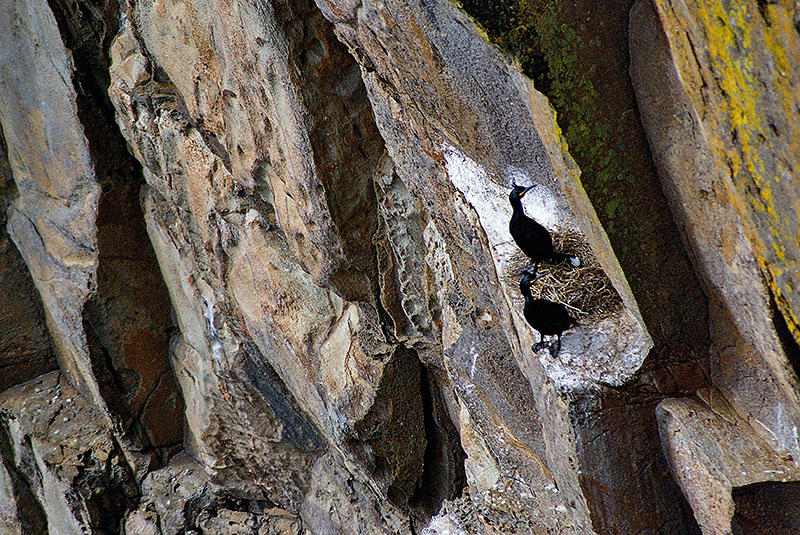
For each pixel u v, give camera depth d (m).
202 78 53.34
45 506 71.62
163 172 55.03
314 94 52.38
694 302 50.56
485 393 52.44
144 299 64.56
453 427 54.19
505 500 52.56
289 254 54.16
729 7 48.88
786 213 49.16
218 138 53.66
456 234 51.91
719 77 49.16
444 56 50.50
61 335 69.69
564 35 49.88
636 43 49.81
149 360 66.25
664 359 50.78
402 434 54.16
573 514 51.69
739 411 50.62
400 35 50.75
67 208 63.06
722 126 49.28
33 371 74.44
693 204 50.06
